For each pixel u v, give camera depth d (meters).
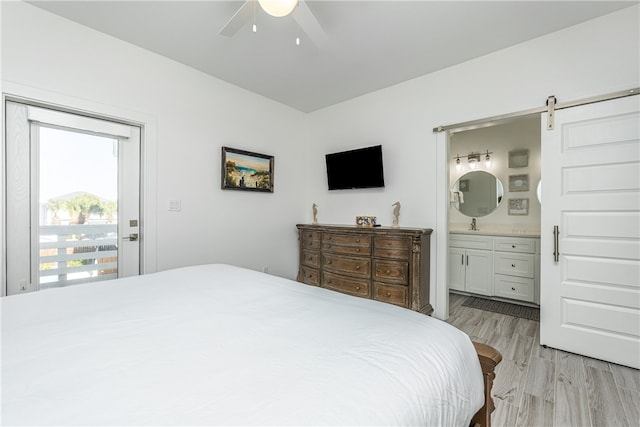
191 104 2.82
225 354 0.78
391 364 0.74
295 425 0.53
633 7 1.96
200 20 2.12
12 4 1.89
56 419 0.53
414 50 2.51
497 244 3.46
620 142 1.98
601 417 1.51
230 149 3.12
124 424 0.52
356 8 1.97
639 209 1.93
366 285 3.06
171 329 0.95
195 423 0.53
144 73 2.49
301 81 3.12
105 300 1.24
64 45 2.09
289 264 3.88
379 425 0.56
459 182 4.30
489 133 4.05
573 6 1.96
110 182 2.42
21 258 2.02
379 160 3.24
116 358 0.76
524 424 1.46
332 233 3.36
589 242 2.10
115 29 2.23
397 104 3.19
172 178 2.69
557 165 2.22
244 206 3.31
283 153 3.79
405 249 2.79
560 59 2.23
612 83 2.03
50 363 0.72
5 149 1.94
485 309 3.20
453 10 2.00
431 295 2.94
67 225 2.22
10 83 1.89
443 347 0.87
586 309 2.12
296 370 0.71
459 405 0.77
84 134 2.29
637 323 1.94
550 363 2.04
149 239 2.55
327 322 1.01
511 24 2.15
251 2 1.63
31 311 1.10
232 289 1.42
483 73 2.60
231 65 2.78
